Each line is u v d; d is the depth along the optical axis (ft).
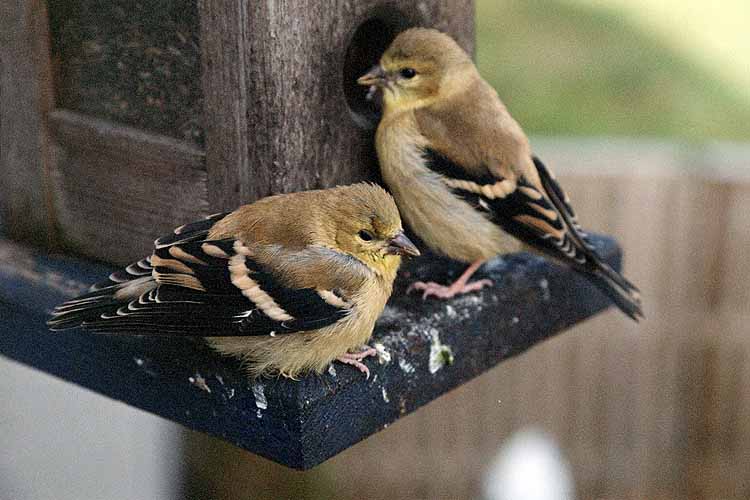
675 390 60.64
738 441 61.11
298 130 30.04
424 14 33.94
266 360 27.61
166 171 31.30
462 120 33.40
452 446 61.77
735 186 57.16
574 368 60.85
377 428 29.09
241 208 28.43
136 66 31.48
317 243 27.78
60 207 34.27
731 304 58.95
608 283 33.01
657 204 57.62
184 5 29.99
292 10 29.22
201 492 49.24
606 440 61.62
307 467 27.40
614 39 79.92
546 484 56.65
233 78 29.30
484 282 32.89
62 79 33.47
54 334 31.91
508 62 77.00
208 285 26.84
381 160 32.94
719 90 75.10
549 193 34.68
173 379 29.14
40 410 47.29
